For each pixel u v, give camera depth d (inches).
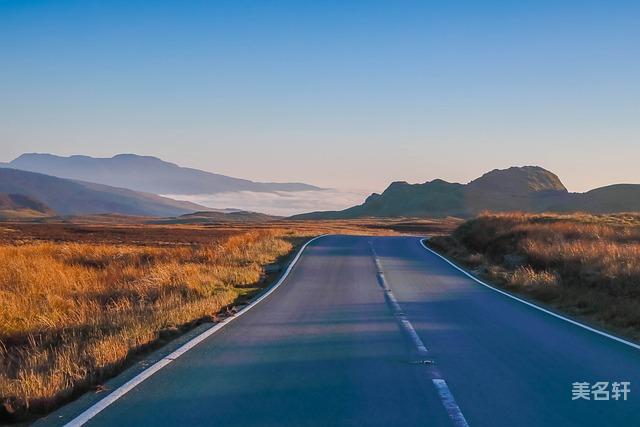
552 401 272.2
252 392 285.0
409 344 402.3
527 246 1095.6
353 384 299.6
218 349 385.1
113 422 241.6
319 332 446.6
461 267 1051.3
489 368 335.0
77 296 705.0
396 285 768.9
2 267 885.8
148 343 398.9
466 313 546.0
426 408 260.2
